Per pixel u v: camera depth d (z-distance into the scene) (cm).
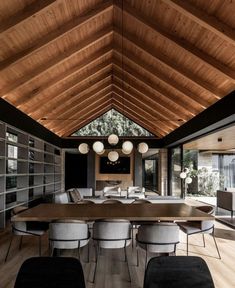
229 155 1611
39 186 888
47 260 202
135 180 1310
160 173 1274
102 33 606
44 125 1009
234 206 811
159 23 509
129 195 833
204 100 679
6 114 611
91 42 602
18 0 395
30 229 443
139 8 506
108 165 1357
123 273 389
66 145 1238
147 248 360
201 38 482
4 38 455
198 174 1554
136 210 447
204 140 1066
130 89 948
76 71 686
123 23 579
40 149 912
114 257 456
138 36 596
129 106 1119
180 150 1089
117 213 416
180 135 915
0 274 379
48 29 492
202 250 496
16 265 414
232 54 474
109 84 948
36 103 769
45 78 658
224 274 383
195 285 201
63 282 198
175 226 360
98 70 777
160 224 357
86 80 812
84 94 918
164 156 1271
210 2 394
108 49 692
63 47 578
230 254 473
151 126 1203
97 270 400
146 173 1852
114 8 540
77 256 461
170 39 512
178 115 870
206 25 416
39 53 546
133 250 493
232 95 514
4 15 407
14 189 701
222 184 1562
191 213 413
